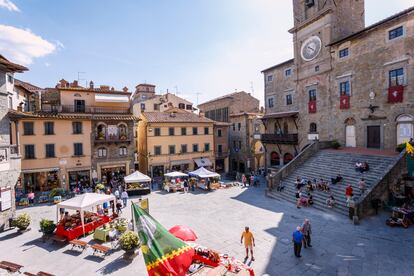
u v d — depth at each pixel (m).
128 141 31.31
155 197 24.55
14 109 26.16
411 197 17.34
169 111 40.12
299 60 31.52
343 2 27.58
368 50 23.67
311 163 25.22
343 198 18.19
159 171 35.94
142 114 37.56
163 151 35.91
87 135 29.23
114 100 31.36
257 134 42.94
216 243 13.16
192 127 38.22
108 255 12.09
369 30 23.42
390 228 14.16
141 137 38.06
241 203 21.27
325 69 27.92
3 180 15.77
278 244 12.79
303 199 19.42
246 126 42.44
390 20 21.48
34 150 26.55
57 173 27.88
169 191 26.75
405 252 11.30
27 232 15.35
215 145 42.78
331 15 26.97
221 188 28.09
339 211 17.06
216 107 51.66
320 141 27.31
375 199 16.20
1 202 15.59
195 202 22.20
